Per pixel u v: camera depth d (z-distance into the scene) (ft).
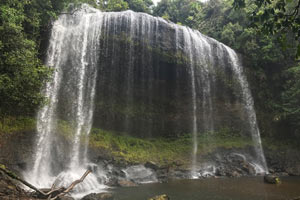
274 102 65.26
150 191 33.19
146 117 57.88
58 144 44.52
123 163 45.93
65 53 53.21
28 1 40.16
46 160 41.78
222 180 41.52
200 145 57.82
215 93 62.85
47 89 48.32
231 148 58.44
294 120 59.47
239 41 72.54
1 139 37.19
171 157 52.75
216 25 87.45
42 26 49.47
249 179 42.19
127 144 52.49
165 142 57.16
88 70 54.03
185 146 56.95
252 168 50.98
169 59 57.16
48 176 40.42
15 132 39.37
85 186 36.40
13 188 24.36
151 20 58.85
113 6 80.79
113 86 55.72
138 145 53.47
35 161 40.01
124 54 55.72
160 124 58.65
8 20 32.19
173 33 59.47
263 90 66.69
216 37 81.05
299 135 59.57
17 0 36.63
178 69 58.70
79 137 48.06
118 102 56.08
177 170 48.21
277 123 63.31
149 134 57.41
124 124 55.72
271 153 59.06
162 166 47.83
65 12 56.08
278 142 61.57
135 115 57.00
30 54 33.30
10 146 37.81
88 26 56.34
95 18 56.70
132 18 57.41
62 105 49.57
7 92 30.48
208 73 62.44
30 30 44.39
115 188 35.83
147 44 56.59
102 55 54.70
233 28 77.20
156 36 57.88
